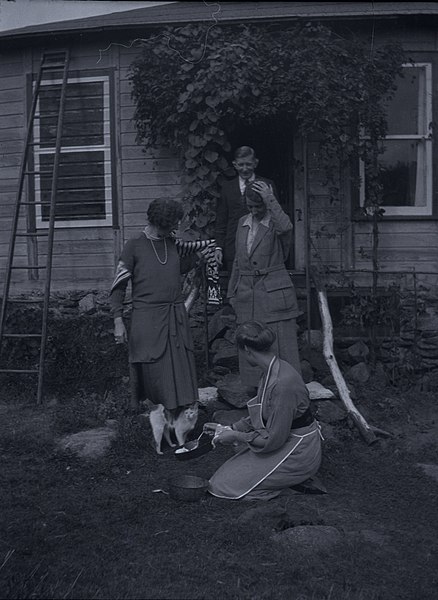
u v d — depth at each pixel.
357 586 3.55
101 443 5.55
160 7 8.46
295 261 8.22
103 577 3.55
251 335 4.57
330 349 6.64
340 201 8.14
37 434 5.87
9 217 8.75
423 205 8.23
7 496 4.64
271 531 4.12
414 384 7.41
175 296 5.58
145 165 8.37
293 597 3.42
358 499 4.70
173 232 5.99
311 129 7.32
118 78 8.35
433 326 7.77
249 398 6.11
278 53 7.30
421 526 4.30
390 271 8.18
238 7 8.16
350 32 8.02
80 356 7.62
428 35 8.09
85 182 8.52
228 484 4.62
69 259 8.59
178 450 5.09
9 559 3.72
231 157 9.16
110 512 4.40
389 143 8.22
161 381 5.46
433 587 3.58
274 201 5.65
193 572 3.62
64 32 8.05
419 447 5.77
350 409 6.11
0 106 8.70
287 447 4.61
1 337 7.10
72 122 8.52
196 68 7.43
